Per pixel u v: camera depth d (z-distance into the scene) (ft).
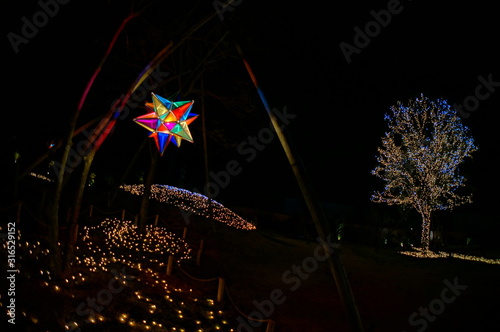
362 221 103.71
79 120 50.14
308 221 91.91
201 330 26.43
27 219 38.04
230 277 41.65
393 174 88.02
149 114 25.16
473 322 35.81
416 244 98.99
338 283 17.95
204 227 63.52
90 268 31.65
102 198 60.34
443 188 86.79
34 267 26.84
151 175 51.39
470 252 93.30
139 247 43.88
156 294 30.63
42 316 20.99
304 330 30.58
